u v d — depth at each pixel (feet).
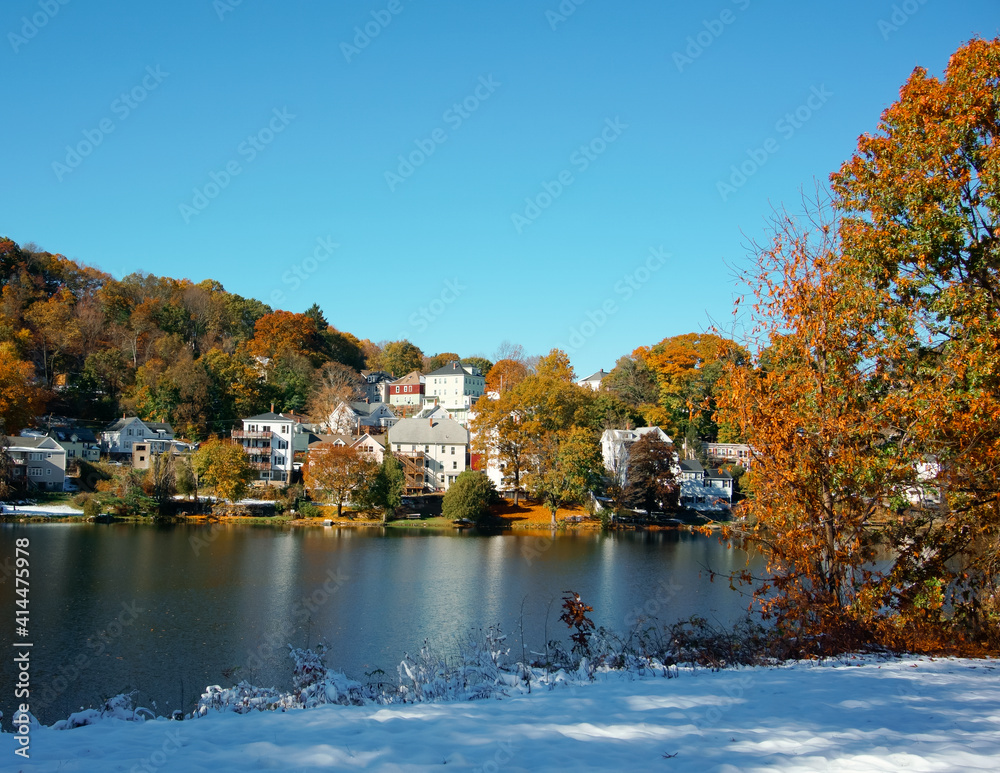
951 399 58.13
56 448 265.95
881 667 48.49
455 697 41.29
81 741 29.63
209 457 257.96
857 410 62.28
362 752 25.88
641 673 47.09
